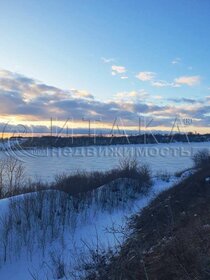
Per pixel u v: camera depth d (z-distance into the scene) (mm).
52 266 14922
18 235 18234
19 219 19141
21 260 16656
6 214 19406
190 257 7633
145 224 16344
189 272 7285
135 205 26688
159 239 11125
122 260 9289
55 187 27125
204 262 7348
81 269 11930
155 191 32156
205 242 8383
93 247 15469
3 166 39094
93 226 20875
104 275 9711
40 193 22188
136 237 11438
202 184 20734
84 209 23359
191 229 9906
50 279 13336
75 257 14898
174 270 7570
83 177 31203
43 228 19172
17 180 35281
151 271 8055
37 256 16719
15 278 15266
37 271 15023
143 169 39688
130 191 30234
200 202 16172
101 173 35375
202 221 11117
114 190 28562
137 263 8898
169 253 8305
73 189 26422
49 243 18016
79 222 21422
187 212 14945
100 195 27000
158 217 16312
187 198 19062
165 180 39719
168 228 12172
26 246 17641
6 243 17391
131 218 19906
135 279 8078
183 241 8375
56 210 21500
